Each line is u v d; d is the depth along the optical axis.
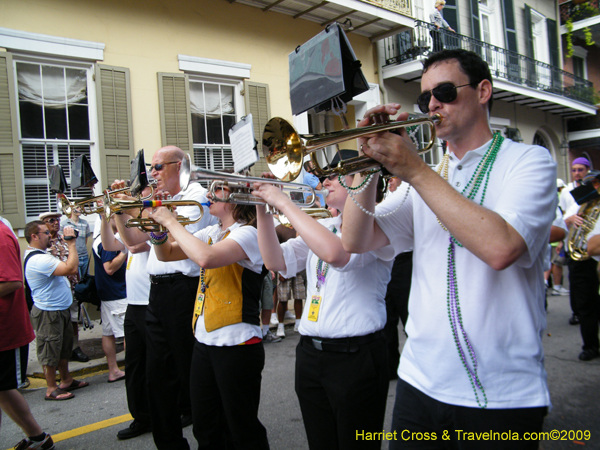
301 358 2.09
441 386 1.37
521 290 1.33
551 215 1.28
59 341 4.25
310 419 2.05
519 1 13.66
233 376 2.33
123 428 3.53
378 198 1.97
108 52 6.83
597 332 4.41
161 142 7.31
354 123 9.85
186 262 2.89
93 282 4.73
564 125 15.91
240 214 2.59
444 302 1.39
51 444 3.08
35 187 6.49
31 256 4.23
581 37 15.84
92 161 6.84
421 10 10.70
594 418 3.21
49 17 6.36
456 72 1.43
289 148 1.71
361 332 1.93
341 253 1.83
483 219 1.17
